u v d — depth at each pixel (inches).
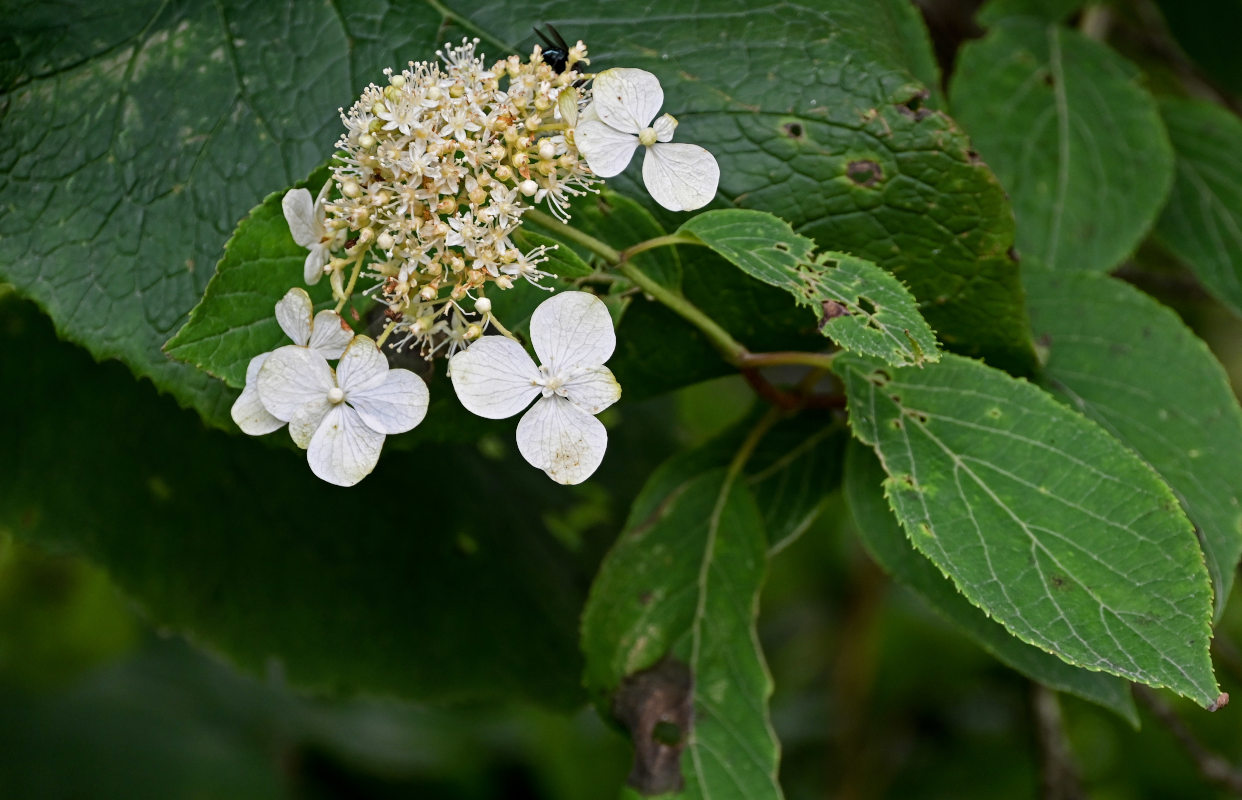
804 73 28.5
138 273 28.4
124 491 32.2
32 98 28.8
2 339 31.5
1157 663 26.7
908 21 30.2
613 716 29.3
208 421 28.2
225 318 27.0
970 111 31.9
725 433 30.1
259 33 28.9
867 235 28.6
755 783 28.7
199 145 28.6
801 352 29.4
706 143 28.5
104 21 29.0
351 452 26.5
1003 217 28.4
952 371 28.1
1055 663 29.0
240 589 32.7
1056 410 27.7
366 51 28.8
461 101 26.5
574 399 26.6
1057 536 27.3
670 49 28.7
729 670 29.1
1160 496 27.2
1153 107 31.8
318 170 27.3
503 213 26.4
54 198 28.6
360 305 27.6
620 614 29.4
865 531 29.3
